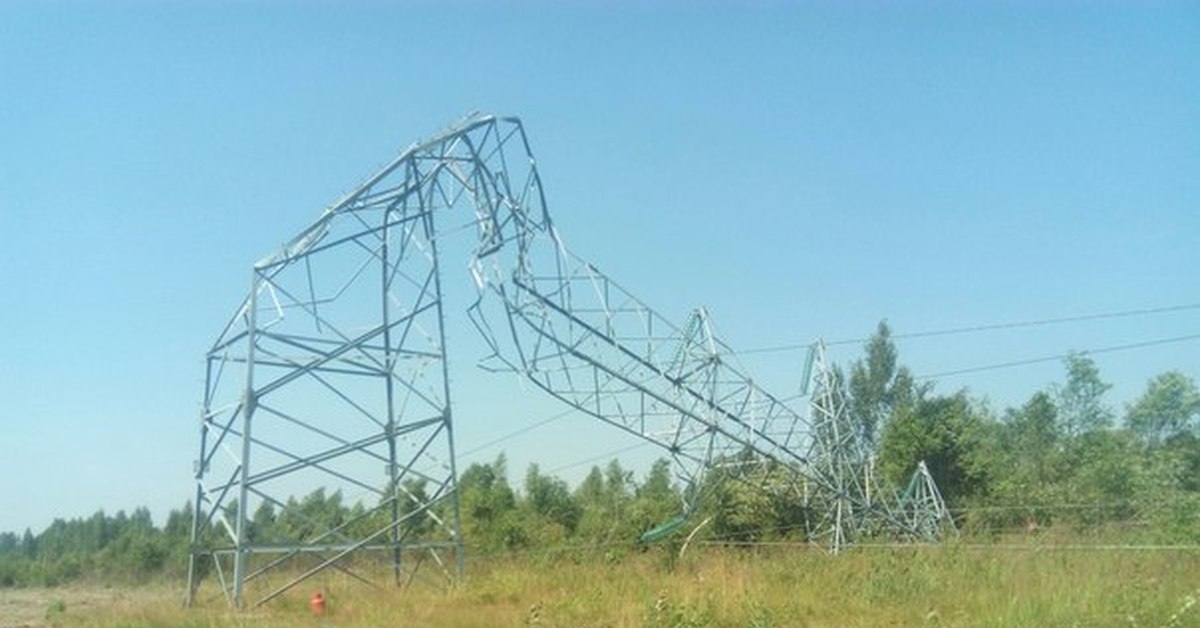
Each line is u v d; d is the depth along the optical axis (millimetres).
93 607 32250
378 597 27984
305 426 29656
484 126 30703
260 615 25609
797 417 39344
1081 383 59000
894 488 44250
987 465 53562
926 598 20984
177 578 55812
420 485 36906
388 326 31344
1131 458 46531
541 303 33031
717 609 20391
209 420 30438
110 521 83250
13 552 84688
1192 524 29719
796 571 26688
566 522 54531
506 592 26812
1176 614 15938
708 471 38375
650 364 35406
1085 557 23234
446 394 31953
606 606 22000
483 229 31734
